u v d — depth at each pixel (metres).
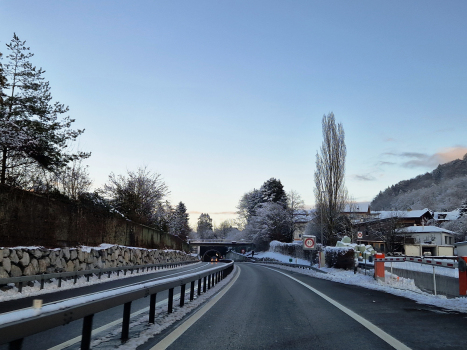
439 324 7.61
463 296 11.84
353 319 8.26
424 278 20.88
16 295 11.76
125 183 43.69
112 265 25.34
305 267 37.19
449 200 150.12
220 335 6.48
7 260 14.26
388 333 6.75
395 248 67.31
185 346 5.63
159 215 49.81
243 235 114.88
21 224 16.86
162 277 22.27
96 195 26.27
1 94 19.33
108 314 8.44
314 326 7.46
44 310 3.35
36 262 16.16
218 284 17.45
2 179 18.92
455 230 87.44
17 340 3.10
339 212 45.75
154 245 41.75
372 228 68.75
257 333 6.75
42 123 21.06
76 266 19.98
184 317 8.11
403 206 173.50
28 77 21.16
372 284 17.81
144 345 5.57
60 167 21.78
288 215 91.38
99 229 25.69
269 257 78.25
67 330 6.57
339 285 18.14
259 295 13.15
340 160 46.12
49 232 19.12
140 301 10.87
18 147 18.44
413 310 9.58
